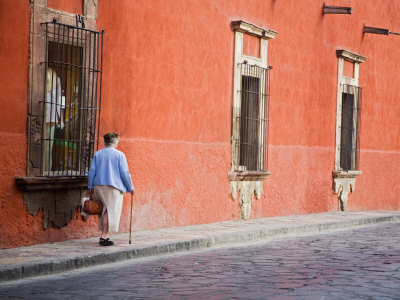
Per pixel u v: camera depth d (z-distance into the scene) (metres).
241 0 15.83
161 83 13.40
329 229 16.00
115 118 12.27
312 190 18.84
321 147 19.23
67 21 11.15
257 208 16.50
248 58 15.98
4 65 10.06
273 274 8.76
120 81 12.38
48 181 10.65
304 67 18.33
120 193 10.88
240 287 7.78
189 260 10.16
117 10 12.26
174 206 13.80
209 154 14.80
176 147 13.82
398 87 23.69
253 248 11.82
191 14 14.23
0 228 10.06
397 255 10.82
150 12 13.09
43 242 10.80
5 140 10.11
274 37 16.88
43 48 10.70
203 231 13.12
